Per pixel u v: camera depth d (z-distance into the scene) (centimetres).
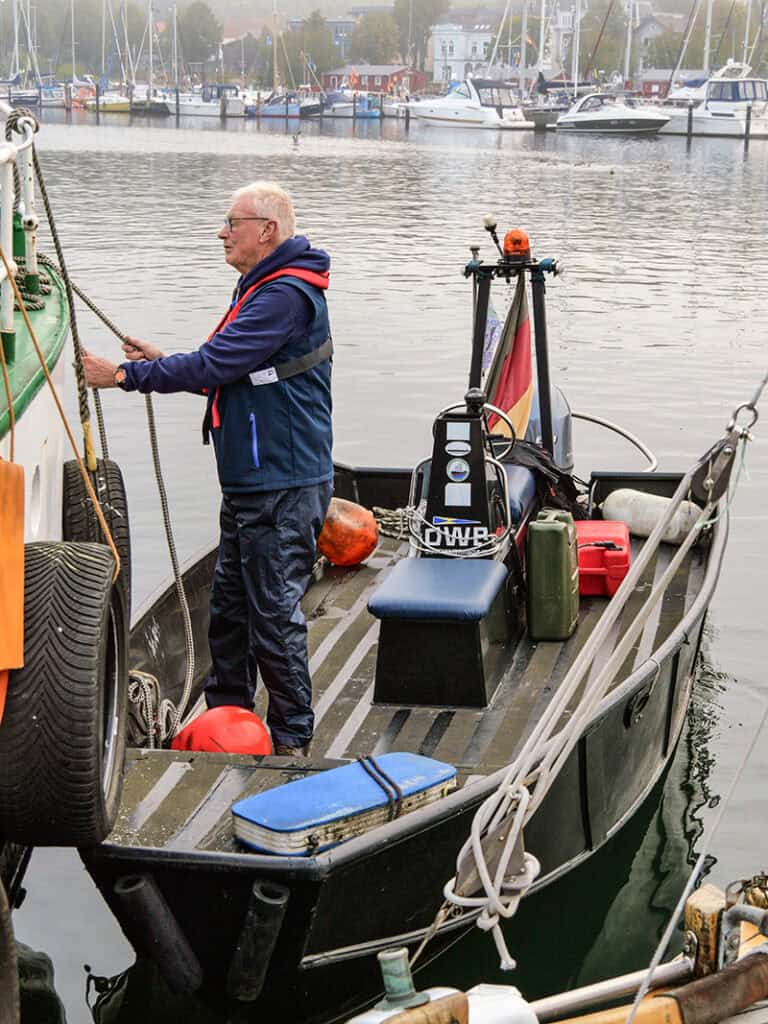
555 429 772
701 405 1266
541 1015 355
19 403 424
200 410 1203
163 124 10481
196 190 3788
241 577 518
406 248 2481
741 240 2747
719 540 687
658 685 551
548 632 609
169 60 16475
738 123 8325
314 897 401
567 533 605
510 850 331
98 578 368
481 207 3406
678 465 1070
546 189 4084
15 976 358
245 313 484
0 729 349
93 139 7188
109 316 1655
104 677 371
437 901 441
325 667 600
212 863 399
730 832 559
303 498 500
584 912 507
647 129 8600
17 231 594
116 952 477
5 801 356
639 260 2380
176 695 588
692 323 1716
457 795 430
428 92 15888
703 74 11381
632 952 484
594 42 13138
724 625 757
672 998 354
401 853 420
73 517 545
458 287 1977
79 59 16462
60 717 351
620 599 333
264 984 420
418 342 1536
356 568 718
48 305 561
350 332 1591
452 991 345
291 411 494
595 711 485
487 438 630
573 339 1588
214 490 983
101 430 567
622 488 781
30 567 366
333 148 6712
